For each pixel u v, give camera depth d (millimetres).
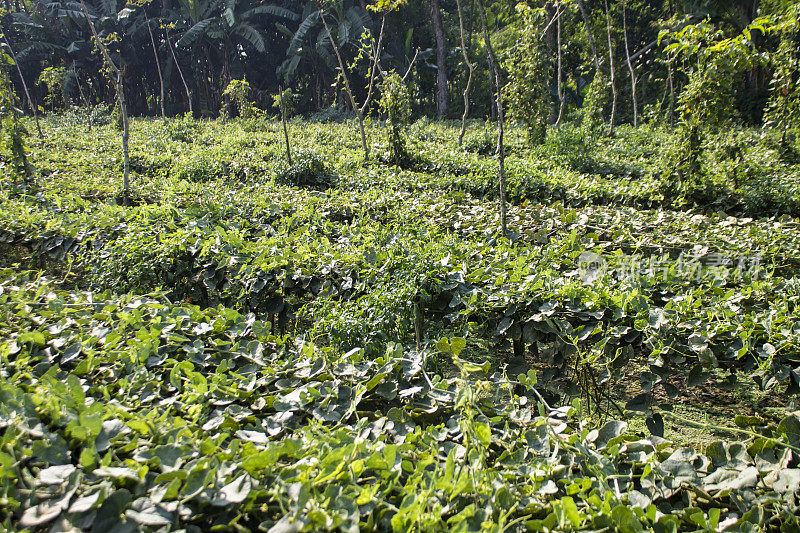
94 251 4453
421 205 6012
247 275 3734
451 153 10750
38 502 1361
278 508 1469
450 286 3240
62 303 2951
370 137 15477
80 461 1484
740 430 2047
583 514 1534
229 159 10492
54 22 27484
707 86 7234
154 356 2377
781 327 2617
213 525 1424
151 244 4086
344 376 2305
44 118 22844
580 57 22172
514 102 12211
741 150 9281
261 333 2674
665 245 4859
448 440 1976
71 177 8164
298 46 24094
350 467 1562
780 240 4734
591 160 10367
